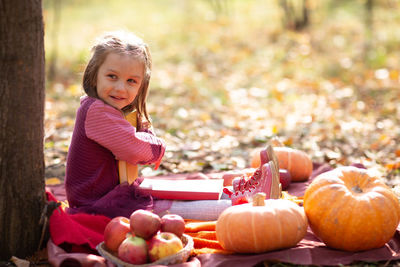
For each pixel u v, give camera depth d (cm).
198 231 311
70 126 648
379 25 1252
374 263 267
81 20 1439
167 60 1084
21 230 279
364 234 270
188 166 491
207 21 1386
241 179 336
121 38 315
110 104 312
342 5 1445
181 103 795
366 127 642
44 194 291
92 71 312
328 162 511
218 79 962
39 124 279
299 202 350
